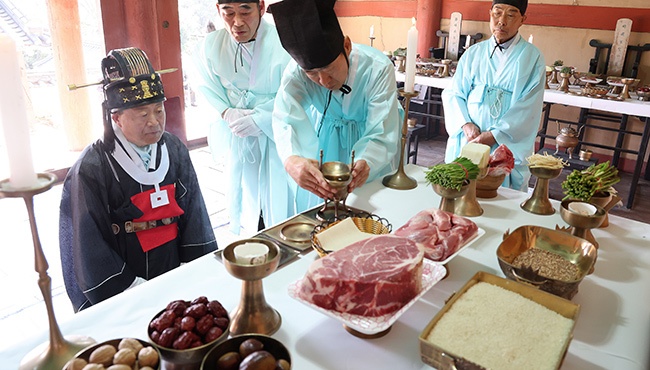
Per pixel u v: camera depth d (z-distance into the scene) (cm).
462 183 142
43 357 85
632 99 377
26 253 273
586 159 399
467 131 259
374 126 182
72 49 376
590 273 122
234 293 111
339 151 202
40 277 83
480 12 543
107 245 142
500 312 95
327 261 100
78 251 141
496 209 166
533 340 87
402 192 179
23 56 381
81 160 142
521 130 248
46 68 399
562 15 492
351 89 182
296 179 153
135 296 108
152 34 392
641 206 398
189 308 85
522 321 92
